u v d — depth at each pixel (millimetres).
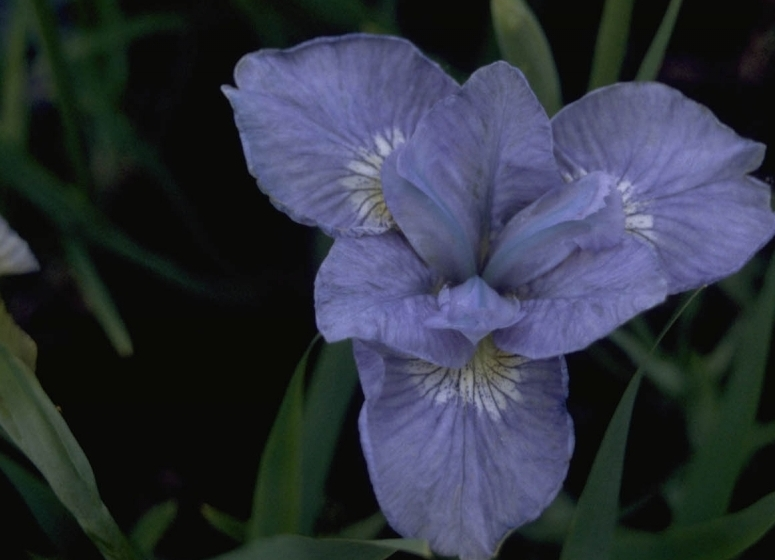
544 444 411
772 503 415
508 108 419
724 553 421
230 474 512
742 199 427
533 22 453
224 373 528
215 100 568
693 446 490
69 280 543
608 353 520
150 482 510
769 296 439
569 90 567
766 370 516
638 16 574
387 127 431
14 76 524
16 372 405
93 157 556
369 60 430
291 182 423
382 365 406
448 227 423
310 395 445
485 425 412
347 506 499
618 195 419
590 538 414
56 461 412
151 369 528
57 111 569
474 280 425
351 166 427
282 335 534
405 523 404
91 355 530
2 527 468
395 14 545
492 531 406
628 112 430
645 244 414
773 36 567
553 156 423
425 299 419
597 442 510
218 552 496
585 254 420
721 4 572
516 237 425
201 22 563
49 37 504
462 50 568
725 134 428
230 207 556
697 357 497
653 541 427
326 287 409
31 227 548
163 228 552
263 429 520
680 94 427
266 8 527
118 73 550
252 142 422
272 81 425
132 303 537
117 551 421
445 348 410
